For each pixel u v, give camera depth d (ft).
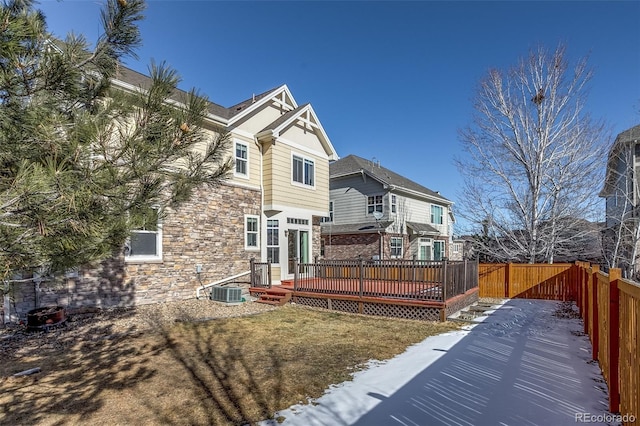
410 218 75.66
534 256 47.96
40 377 16.07
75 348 20.70
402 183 76.74
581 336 23.49
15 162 8.73
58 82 9.30
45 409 12.85
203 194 38.11
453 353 19.52
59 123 9.27
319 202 52.03
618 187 52.90
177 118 10.68
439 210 88.33
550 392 13.80
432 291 30.14
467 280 36.47
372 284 32.53
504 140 50.39
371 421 11.68
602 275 15.11
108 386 14.96
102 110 11.15
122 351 20.11
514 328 26.23
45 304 26.84
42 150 8.98
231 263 40.60
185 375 16.22
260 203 44.62
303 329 25.72
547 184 49.47
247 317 30.07
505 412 12.14
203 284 37.76
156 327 25.95
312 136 51.34
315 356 19.12
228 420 11.87
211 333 24.31
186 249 36.42
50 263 10.40
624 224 48.14
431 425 11.35
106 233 10.11
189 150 11.96
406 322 28.45
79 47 10.08
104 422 11.84
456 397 13.52
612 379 11.89
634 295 9.12
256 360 18.42
